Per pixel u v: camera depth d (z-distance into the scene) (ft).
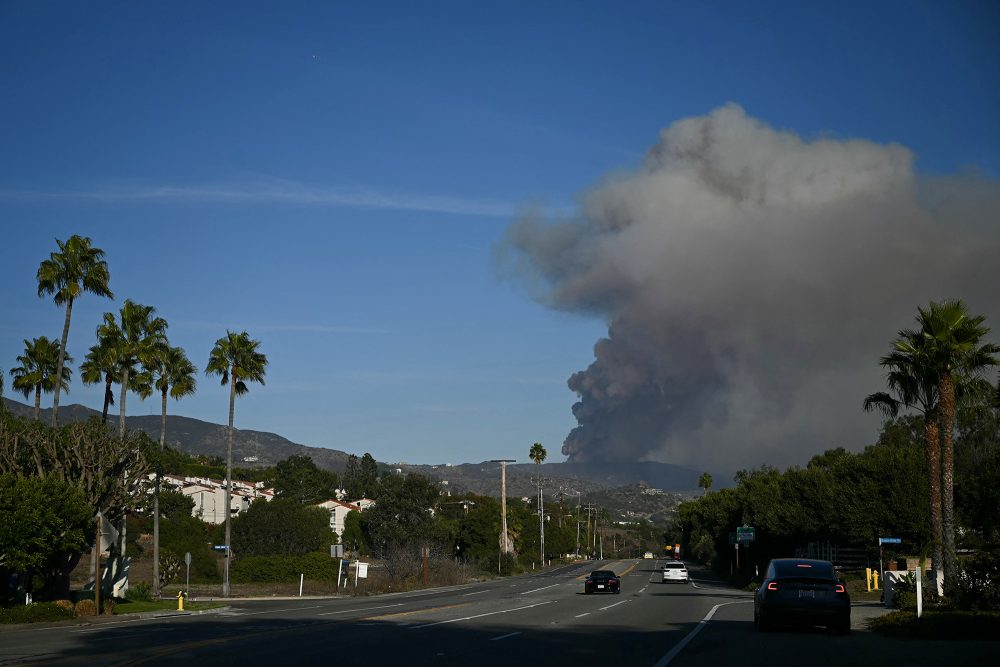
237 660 56.39
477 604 130.11
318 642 69.21
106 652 64.08
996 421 193.36
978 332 121.39
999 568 88.48
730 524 291.99
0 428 135.54
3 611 111.45
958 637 71.56
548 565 454.40
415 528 322.55
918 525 182.60
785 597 73.61
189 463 465.88
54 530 122.31
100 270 179.63
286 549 289.74
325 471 586.04
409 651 61.41
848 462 199.41
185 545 255.50
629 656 57.72
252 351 192.34
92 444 140.05
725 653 59.26
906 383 128.57
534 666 52.37
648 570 348.59
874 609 112.98
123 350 188.34
